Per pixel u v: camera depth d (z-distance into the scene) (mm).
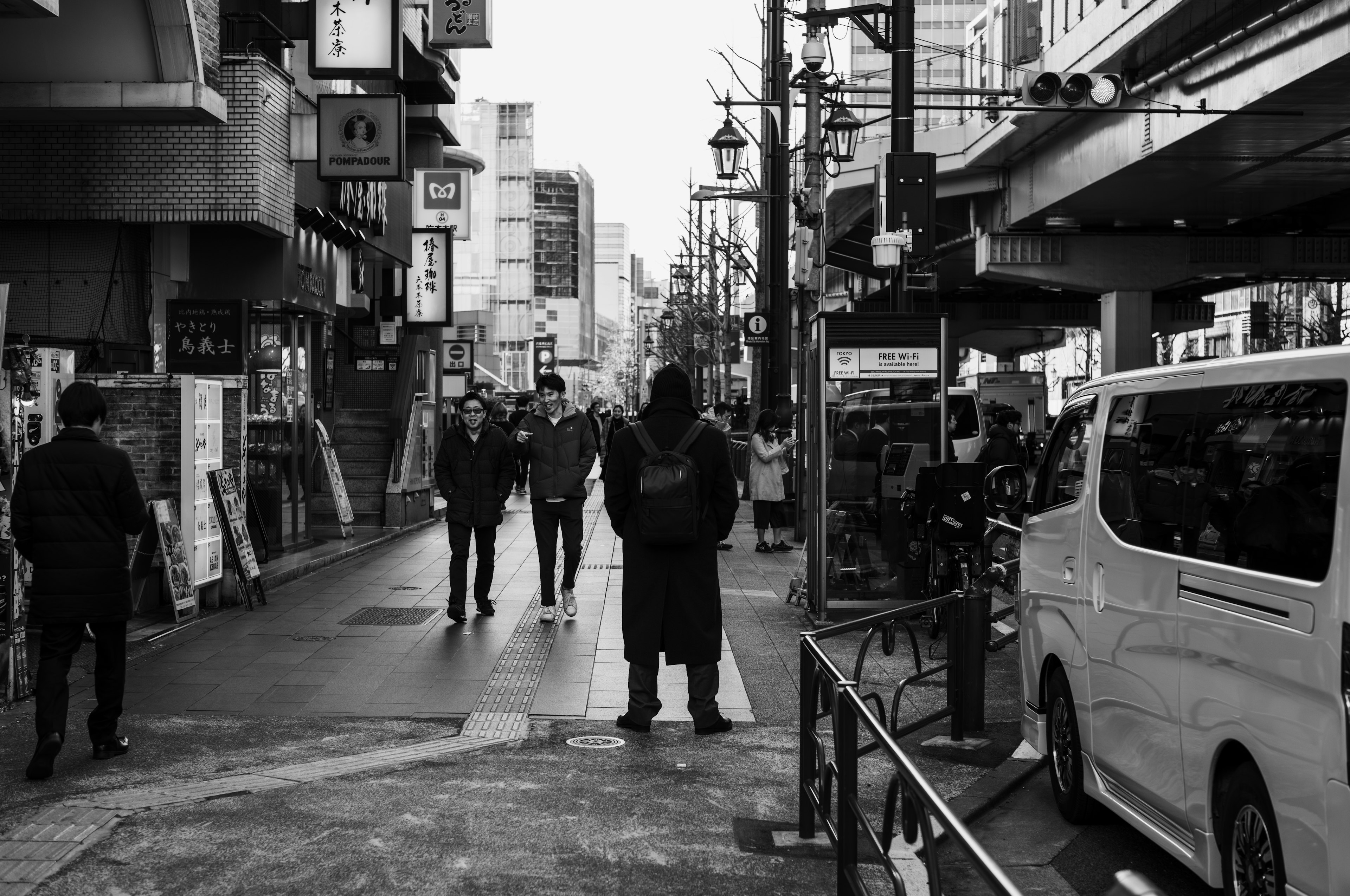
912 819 3184
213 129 14367
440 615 11836
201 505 11594
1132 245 38156
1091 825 5852
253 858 4984
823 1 16688
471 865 4961
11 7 9531
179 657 9617
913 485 11789
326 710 7988
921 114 40469
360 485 20547
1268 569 3955
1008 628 10266
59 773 6391
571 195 144125
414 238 26359
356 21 16016
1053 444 6359
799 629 11250
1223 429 4438
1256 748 3943
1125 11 23547
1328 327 49688
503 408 27641
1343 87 20203
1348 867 3453
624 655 8398
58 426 9406
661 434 7508
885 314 11531
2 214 14273
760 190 25469
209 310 14672
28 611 6980
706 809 5844
